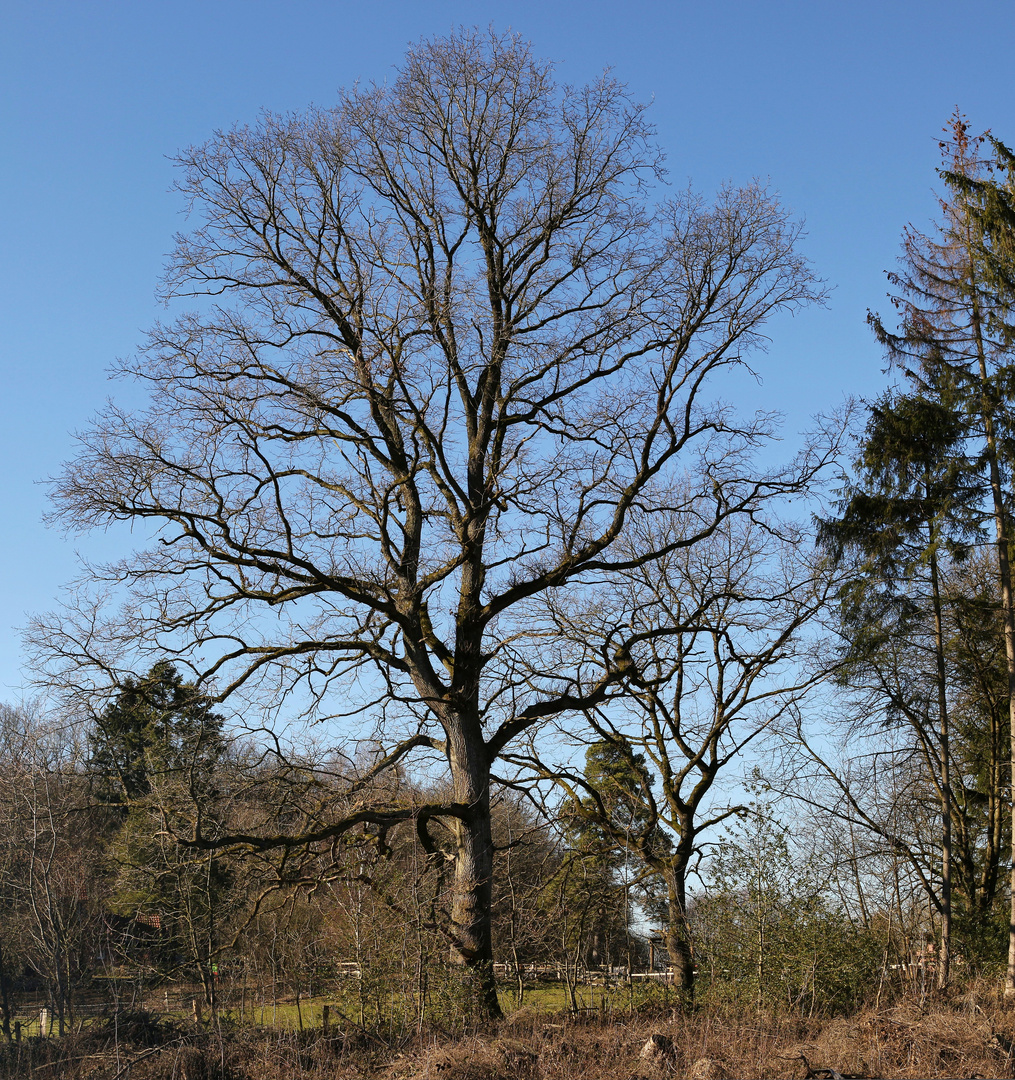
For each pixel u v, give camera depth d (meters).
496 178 19.09
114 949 20.05
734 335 19.02
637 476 18.89
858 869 22.22
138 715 17.09
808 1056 11.61
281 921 16.69
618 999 18.42
